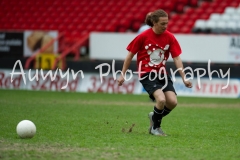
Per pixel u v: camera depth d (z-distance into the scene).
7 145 24.95
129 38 64.19
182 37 61.97
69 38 79.56
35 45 69.19
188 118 39.72
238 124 36.25
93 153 23.06
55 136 28.41
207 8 78.50
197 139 28.25
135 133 30.20
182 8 79.56
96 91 64.69
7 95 57.81
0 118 37.16
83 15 83.44
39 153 22.94
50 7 86.44
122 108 46.47
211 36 61.25
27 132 27.08
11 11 87.69
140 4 81.56
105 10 82.88
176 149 24.50
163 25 28.27
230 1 79.06
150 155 22.69
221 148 25.25
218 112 44.78
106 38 64.81
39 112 41.62
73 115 39.97
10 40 69.75
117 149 24.22
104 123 35.19
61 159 21.58
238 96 60.66
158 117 29.00
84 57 72.00
